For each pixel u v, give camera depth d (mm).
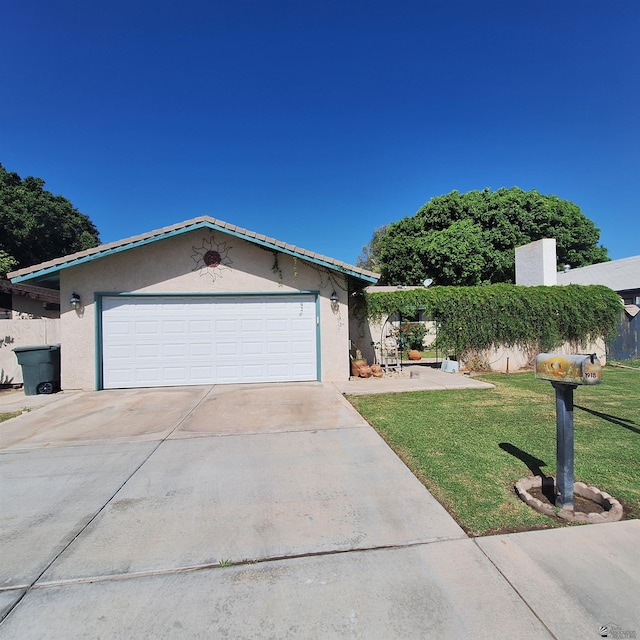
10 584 2549
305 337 10102
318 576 2590
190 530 3156
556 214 27500
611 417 6395
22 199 26859
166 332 9641
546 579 2506
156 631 2162
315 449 4977
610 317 13398
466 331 12453
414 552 2824
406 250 27938
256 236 9367
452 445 5066
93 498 3727
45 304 16344
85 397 8484
